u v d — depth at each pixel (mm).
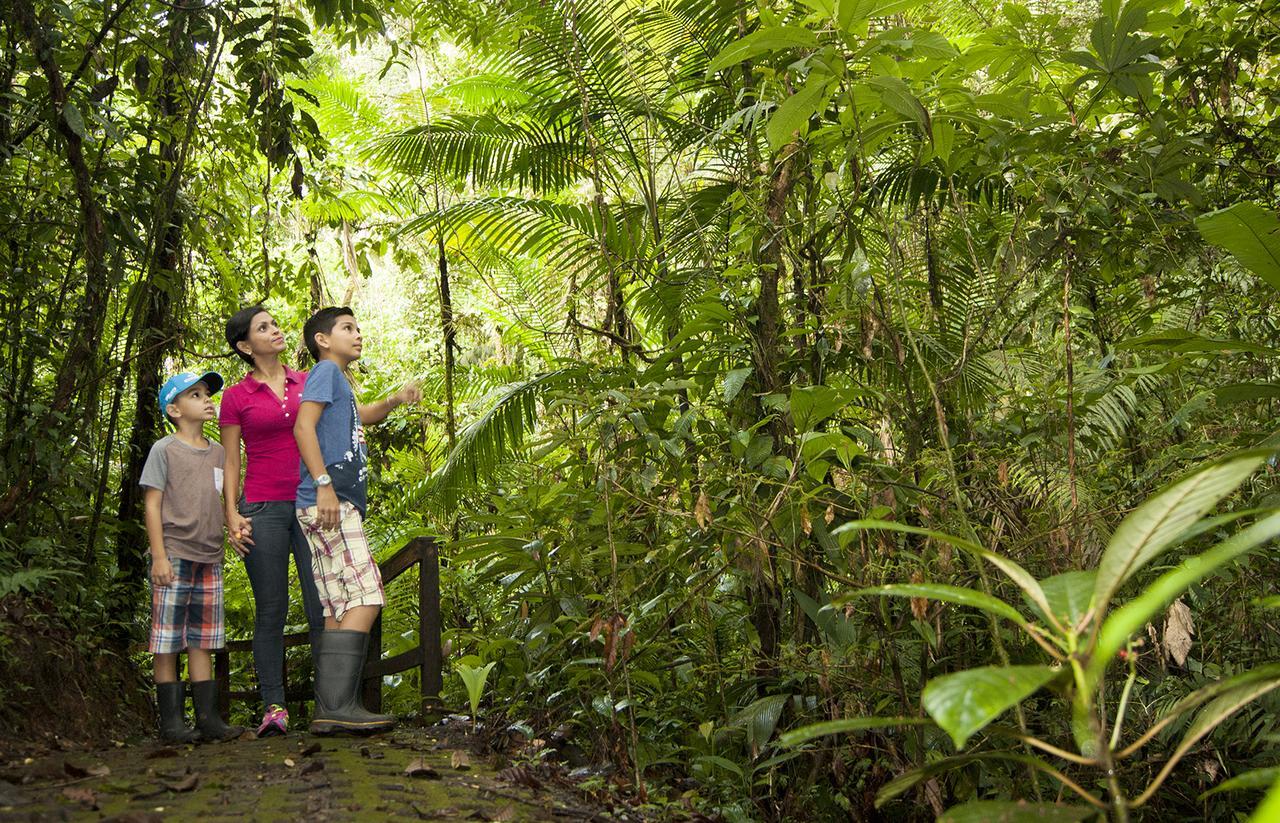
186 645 4258
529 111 6688
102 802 2711
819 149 4062
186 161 5754
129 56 5312
